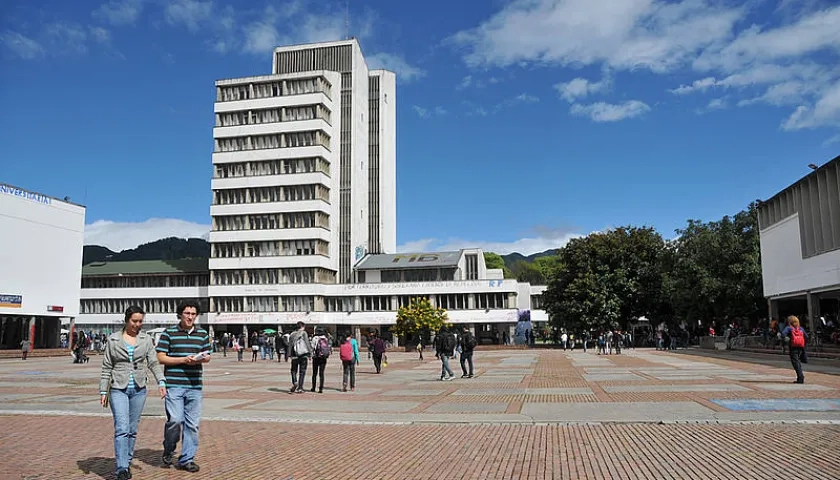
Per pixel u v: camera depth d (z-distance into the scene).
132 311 8.50
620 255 67.50
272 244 83.75
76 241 67.12
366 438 11.28
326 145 86.00
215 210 84.81
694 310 62.09
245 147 85.31
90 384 23.39
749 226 61.50
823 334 38.34
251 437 11.52
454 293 78.56
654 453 9.39
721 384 19.12
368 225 96.69
